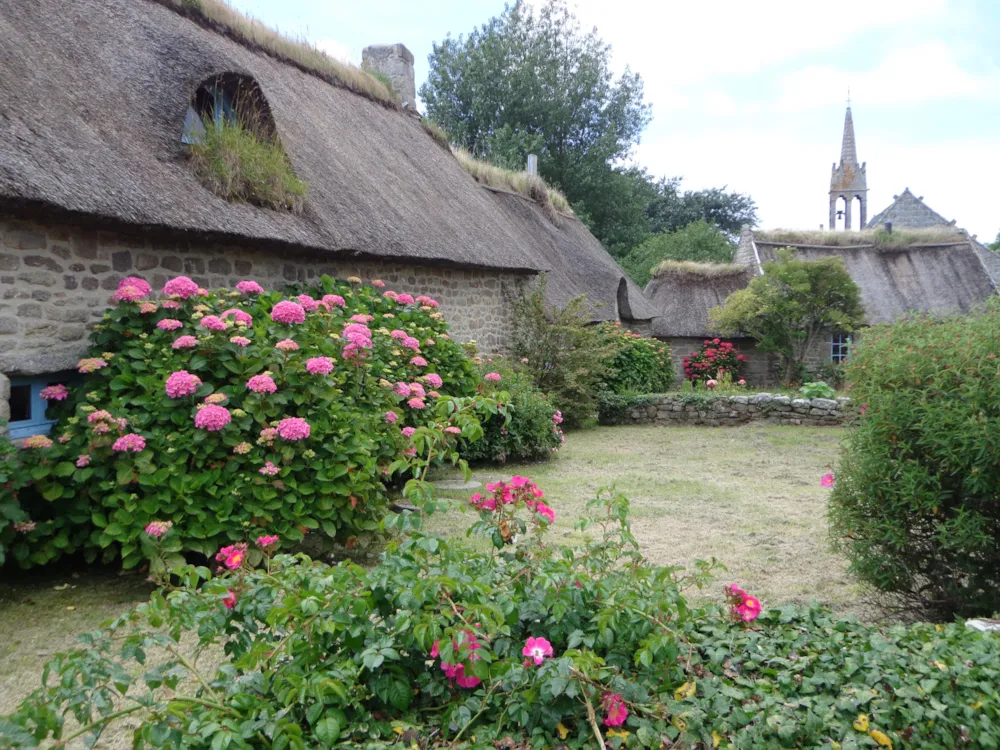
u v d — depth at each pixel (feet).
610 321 47.78
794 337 59.11
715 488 24.52
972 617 12.19
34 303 16.10
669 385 55.21
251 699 7.45
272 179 22.15
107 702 6.91
